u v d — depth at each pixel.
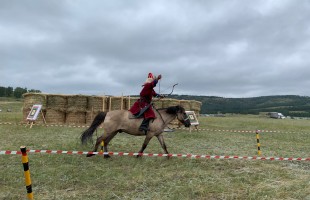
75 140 16.23
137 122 11.70
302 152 15.65
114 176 9.55
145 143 12.11
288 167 11.55
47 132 19.02
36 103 23.61
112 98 25.11
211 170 10.66
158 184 8.88
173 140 18.03
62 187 8.54
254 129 29.38
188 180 9.28
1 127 20.88
